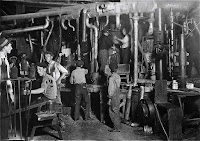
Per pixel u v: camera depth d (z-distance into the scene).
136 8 6.30
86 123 6.45
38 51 9.01
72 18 7.00
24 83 6.52
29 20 7.56
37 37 9.02
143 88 6.13
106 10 6.47
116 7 6.39
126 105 6.49
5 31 6.79
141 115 5.61
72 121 6.66
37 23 8.19
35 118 5.25
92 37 7.94
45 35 8.59
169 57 7.28
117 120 5.66
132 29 6.62
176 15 7.45
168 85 6.62
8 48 6.03
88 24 6.88
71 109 7.85
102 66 7.60
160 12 6.83
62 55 8.70
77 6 6.89
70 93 8.41
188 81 7.14
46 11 7.24
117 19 6.52
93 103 8.12
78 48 7.94
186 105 6.36
